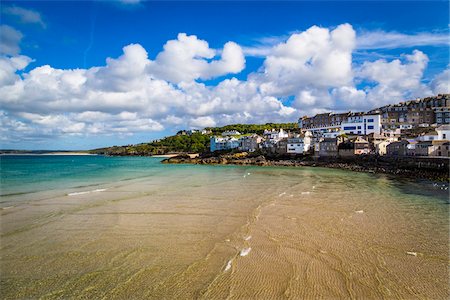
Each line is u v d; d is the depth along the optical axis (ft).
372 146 282.97
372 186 137.39
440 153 217.15
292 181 157.69
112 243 59.36
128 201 99.91
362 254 53.93
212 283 43.57
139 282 43.93
